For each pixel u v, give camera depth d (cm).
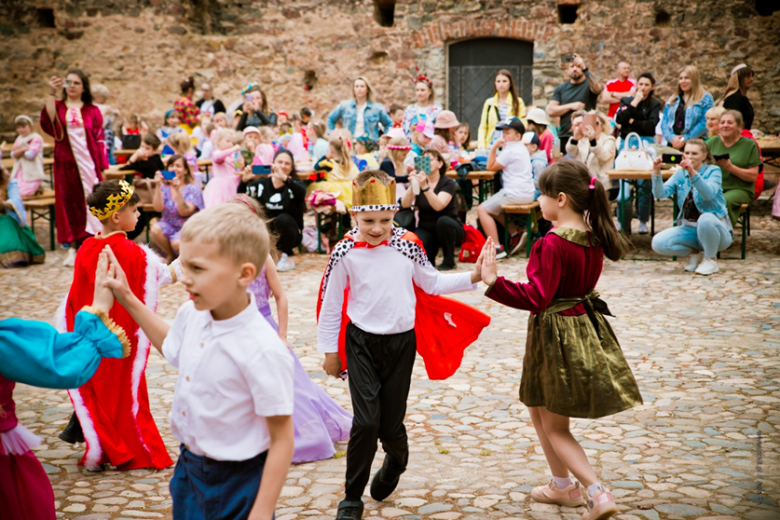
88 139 838
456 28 1476
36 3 1583
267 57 1573
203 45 1591
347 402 426
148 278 339
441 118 955
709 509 281
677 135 928
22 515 215
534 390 272
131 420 343
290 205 800
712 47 1359
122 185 339
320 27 1543
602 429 370
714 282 678
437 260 854
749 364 461
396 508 293
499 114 1029
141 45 1572
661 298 631
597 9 1400
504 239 850
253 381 179
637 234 923
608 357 265
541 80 1448
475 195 1239
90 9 1577
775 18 1325
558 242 262
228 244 176
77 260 340
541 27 1432
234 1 1581
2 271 821
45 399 446
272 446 180
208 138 1173
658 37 1377
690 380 437
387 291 280
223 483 185
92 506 302
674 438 355
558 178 268
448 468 333
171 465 347
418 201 780
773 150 928
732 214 744
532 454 346
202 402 183
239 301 184
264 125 1180
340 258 284
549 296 260
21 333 202
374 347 282
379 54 1531
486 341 536
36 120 1603
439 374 308
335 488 316
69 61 1595
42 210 1206
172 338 199
